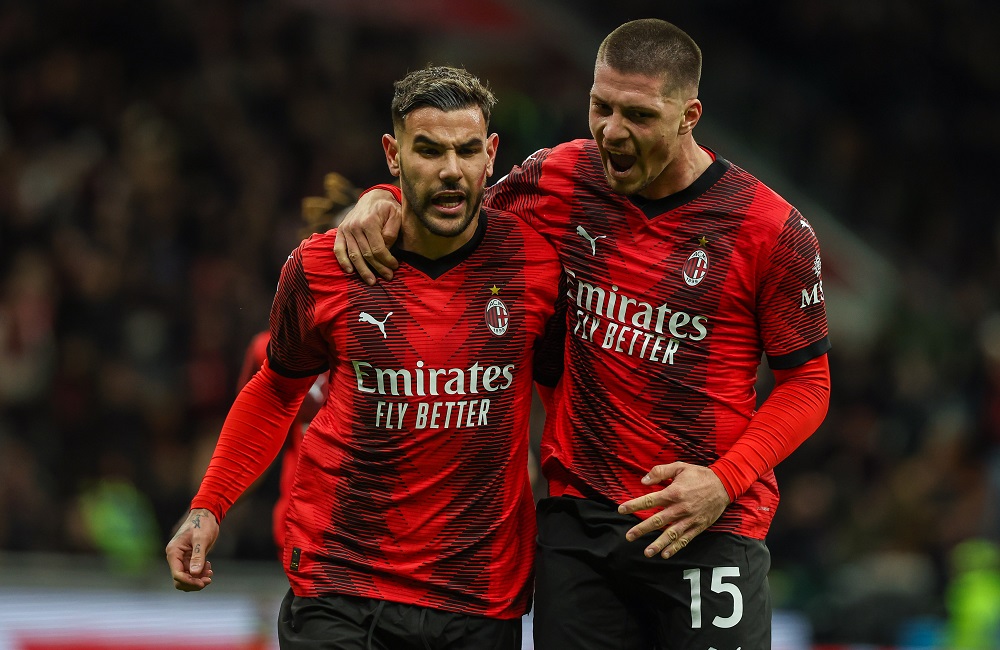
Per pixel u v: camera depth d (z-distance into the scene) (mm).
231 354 36812
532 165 13305
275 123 45469
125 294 37000
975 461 36688
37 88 42656
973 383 43781
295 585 13172
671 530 12078
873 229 54562
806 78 58781
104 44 45156
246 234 40812
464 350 12711
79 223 38719
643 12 55812
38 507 31531
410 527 12812
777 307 12586
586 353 12922
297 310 12938
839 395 43188
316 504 13125
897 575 28438
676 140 12219
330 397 13242
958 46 60250
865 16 58875
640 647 13250
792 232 12461
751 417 12906
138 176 40406
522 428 13039
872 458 39906
